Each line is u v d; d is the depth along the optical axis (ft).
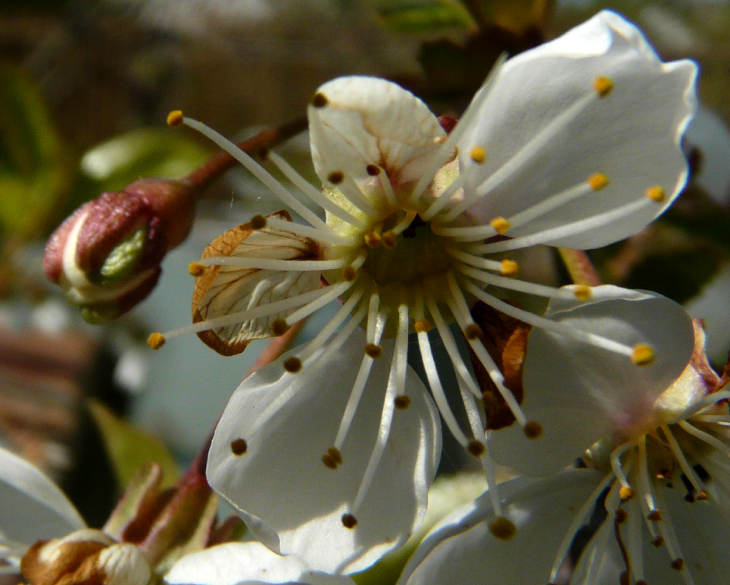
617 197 0.25
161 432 0.51
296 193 0.40
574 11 0.52
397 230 0.26
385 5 0.36
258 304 0.26
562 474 0.27
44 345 0.68
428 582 0.26
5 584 0.29
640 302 0.25
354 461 0.26
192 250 0.50
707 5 0.56
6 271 0.47
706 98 0.50
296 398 0.26
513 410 0.25
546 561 0.26
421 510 0.26
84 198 0.39
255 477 0.26
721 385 0.26
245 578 0.26
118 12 0.72
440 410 0.26
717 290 0.39
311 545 0.25
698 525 0.27
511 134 0.25
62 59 0.72
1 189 0.41
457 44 0.32
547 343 0.25
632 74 0.24
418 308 0.27
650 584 0.27
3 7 0.54
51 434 0.63
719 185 0.38
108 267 0.27
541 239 0.25
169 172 0.39
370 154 0.25
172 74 0.79
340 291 0.26
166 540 0.28
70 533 0.29
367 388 0.27
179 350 0.52
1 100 0.40
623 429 0.26
